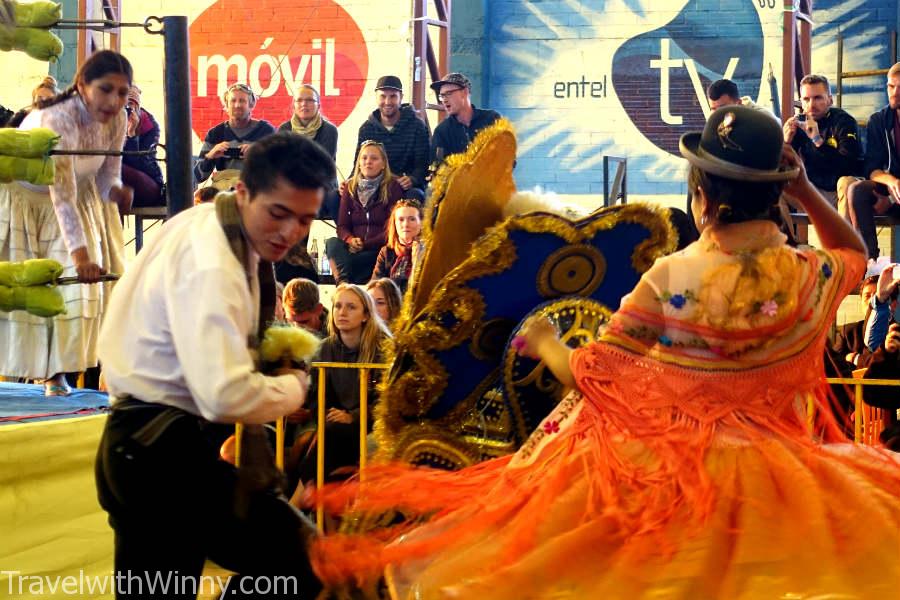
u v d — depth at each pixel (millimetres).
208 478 2643
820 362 2668
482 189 3211
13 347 4855
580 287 3223
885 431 4035
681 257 2596
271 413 2582
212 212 2689
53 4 4547
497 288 3137
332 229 10930
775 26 12266
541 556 2326
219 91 11195
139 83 10922
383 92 8297
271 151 2602
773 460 2455
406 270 7277
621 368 2596
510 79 12828
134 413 2609
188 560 2695
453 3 12758
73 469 4277
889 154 8086
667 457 2459
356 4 10977
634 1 12539
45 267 4227
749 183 2541
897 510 2352
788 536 2279
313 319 5719
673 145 12508
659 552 2277
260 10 11117
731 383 2533
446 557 2449
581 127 12664
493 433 3250
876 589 2150
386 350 3275
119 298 2668
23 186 4766
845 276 2678
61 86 12117
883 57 12367
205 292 2518
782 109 10016
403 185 7914
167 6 11086
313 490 3072
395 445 3238
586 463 2518
